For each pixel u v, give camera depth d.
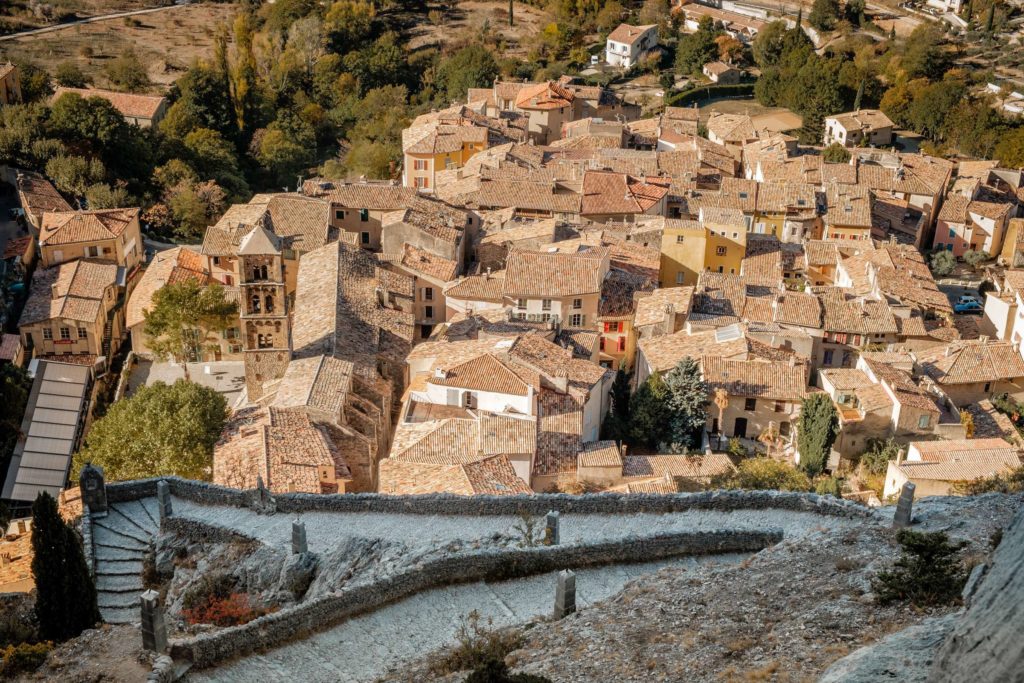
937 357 111.69
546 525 51.22
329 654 43.41
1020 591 25.25
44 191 152.88
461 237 137.12
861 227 159.38
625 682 36.34
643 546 49.78
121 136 174.88
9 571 66.06
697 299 122.25
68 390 112.25
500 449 80.44
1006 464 78.94
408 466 74.00
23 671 42.56
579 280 119.88
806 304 120.44
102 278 129.50
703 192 165.88
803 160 182.12
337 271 115.12
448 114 194.25
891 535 45.66
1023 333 122.94
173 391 82.94
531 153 172.62
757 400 100.19
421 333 126.75
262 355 94.81
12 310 126.00
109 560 55.25
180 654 42.38
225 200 178.75
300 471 71.12
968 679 25.58
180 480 60.38
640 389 100.06
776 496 54.53
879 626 36.47
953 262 166.12
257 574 52.34
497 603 46.91
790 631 37.34
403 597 47.19
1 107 171.88
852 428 95.12
